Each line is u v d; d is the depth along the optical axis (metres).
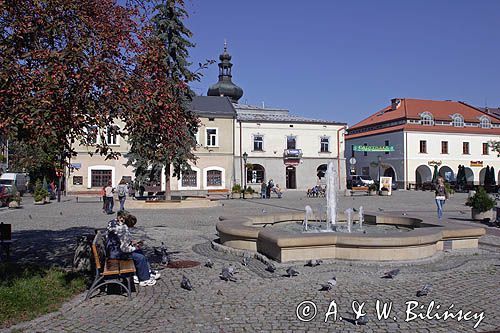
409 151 56.53
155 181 30.12
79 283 7.64
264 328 5.70
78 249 8.52
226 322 5.92
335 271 8.64
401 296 7.07
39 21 6.99
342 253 9.43
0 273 7.96
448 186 43.69
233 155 48.84
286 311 6.36
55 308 6.37
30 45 7.21
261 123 50.22
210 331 5.59
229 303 6.78
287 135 51.00
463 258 10.07
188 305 6.70
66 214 22.67
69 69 6.23
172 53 27.95
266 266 9.31
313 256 9.40
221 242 11.88
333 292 7.27
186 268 9.34
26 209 26.34
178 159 28.09
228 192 43.16
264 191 38.62
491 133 59.59
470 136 58.91
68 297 6.95
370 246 9.21
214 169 48.22
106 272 6.98
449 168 58.28
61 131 6.65
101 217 20.94
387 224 14.02
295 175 51.41
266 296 7.11
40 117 6.05
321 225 14.40
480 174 59.53
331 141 52.28
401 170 56.94
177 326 5.77
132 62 7.37
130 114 7.18
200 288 7.70
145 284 7.89
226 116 48.66
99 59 6.66
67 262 9.63
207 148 47.94
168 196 28.80
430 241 9.62
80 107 6.62
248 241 10.78
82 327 5.73
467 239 10.91
